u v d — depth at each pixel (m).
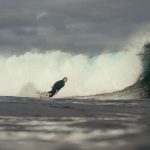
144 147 12.59
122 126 16.88
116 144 13.05
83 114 22.00
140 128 16.25
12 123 18.05
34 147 12.88
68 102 31.39
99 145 12.94
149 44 48.03
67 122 18.36
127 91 44.50
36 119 19.59
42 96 40.06
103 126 16.92
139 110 24.64
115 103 30.80
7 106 26.50
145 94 42.12
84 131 15.56
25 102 30.38
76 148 12.63
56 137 14.42
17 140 13.95
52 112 22.91
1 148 12.77
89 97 41.00
